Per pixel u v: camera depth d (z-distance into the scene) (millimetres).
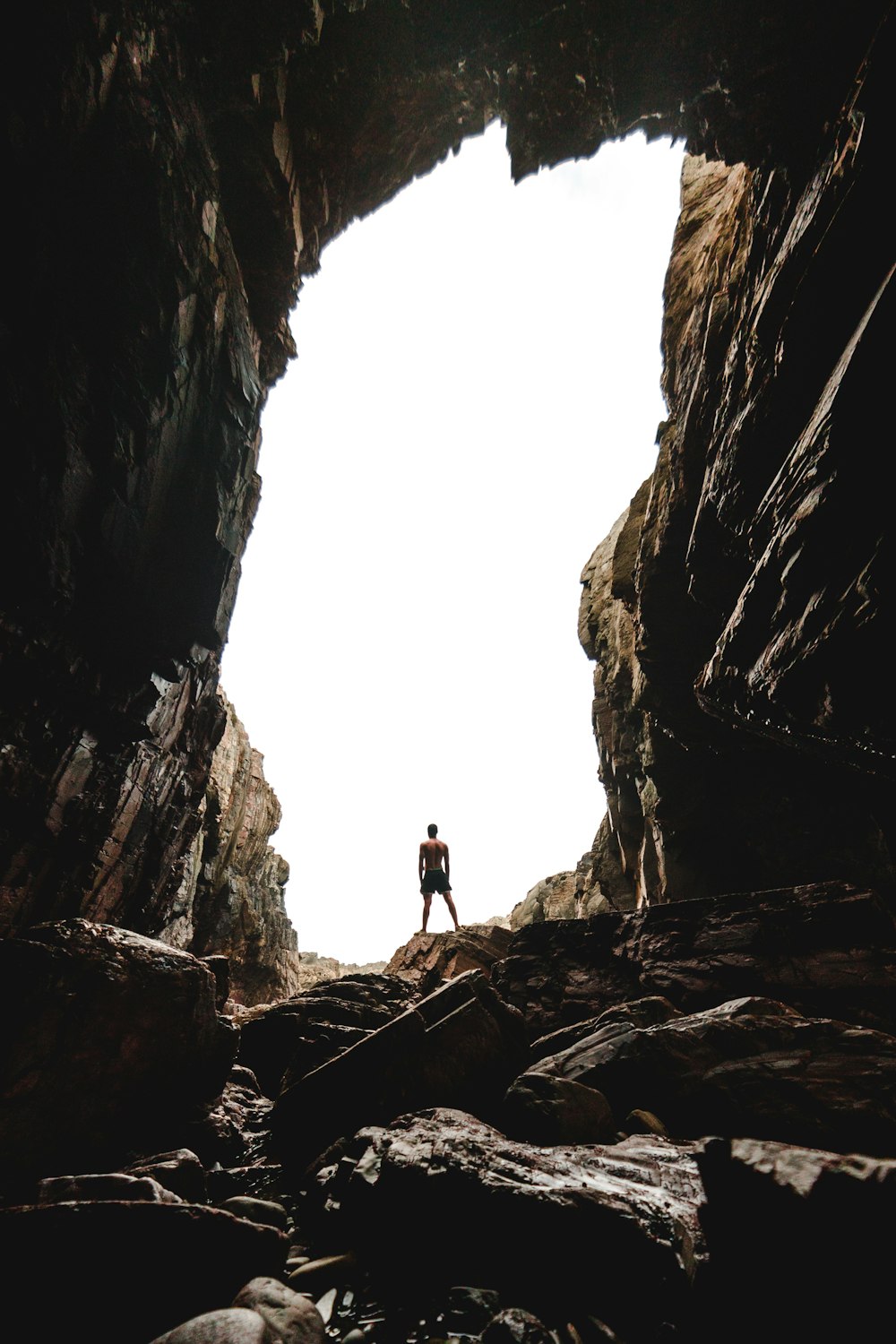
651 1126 3195
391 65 10883
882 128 6141
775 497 7691
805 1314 1471
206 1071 4148
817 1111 2965
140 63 7895
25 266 6758
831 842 14062
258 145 10320
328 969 38969
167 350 8562
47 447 7301
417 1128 3037
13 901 7887
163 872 11320
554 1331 1737
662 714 15281
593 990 5949
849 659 6711
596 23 9383
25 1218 1973
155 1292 1906
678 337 12664
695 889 15977
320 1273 2211
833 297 7117
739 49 8039
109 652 9211
